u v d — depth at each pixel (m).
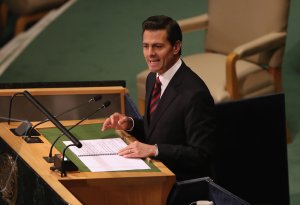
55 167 9.23
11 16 24.38
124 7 23.23
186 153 9.82
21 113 11.27
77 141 9.19
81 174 9.13
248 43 14.85
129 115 11.34
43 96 11.30
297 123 16.75
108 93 11.39
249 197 11.62
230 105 11.39
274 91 15.66
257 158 11.60
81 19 22.52
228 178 11.45
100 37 21.28
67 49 20.56
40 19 22.61
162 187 9.34
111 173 9.21
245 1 15.66
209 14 16.39
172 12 22.62
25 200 9.61
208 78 15.12
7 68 19.44
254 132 11.55
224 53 16.30
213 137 10.02
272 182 11.73
